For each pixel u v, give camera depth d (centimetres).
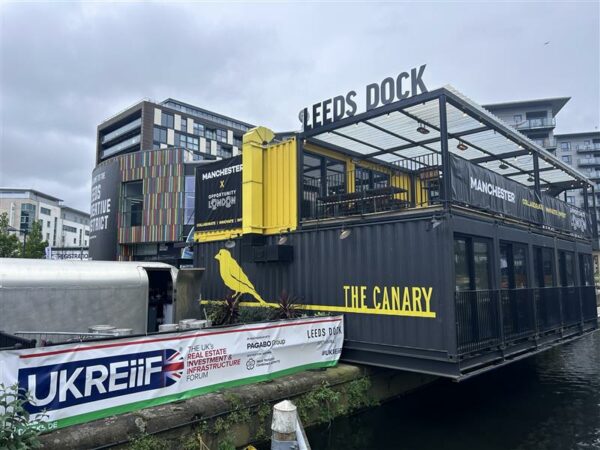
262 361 709
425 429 775
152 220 3912
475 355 762
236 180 1141
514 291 927
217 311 1049
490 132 1067
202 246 1236
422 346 758
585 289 1351
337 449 692
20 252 3316
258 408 650
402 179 1366
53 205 11162
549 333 1077
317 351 809
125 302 920
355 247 880
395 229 817
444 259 741
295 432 424
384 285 823
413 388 985
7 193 10350
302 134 1023
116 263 974
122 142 7075
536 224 1098
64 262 893
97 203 4344
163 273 1091
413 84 825
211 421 591
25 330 781
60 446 455
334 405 762
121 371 537
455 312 726
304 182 1093
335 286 909
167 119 6856
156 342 573
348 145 1174
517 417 840
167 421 544
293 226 1018
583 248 1441
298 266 988
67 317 836
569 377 1162
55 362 483
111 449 493
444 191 762
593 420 826
